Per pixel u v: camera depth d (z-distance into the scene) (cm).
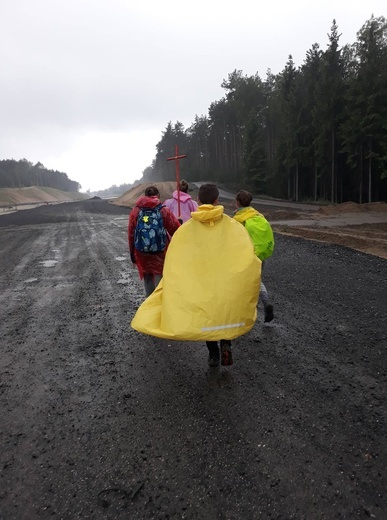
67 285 749
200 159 9656
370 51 3662
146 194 462
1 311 596
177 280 319
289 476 222
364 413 281
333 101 4056
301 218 2228
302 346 408
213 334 306
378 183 4131
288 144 4709
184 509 202
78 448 258
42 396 332
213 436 263
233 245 324
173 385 339
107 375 366
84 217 3088
